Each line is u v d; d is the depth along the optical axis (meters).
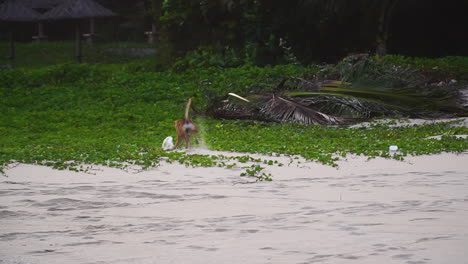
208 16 39.28
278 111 23.66
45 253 6.64
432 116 23.70
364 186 11.20
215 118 25.03
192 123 16.88
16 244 7.14
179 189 11.27
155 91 30.72
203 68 35.59
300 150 16.11
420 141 17.41
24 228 8.11
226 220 8.38
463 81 29.97
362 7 36.03
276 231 7.44
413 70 29.34
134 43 65.19
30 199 10.37
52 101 29.20
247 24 38.69
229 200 10.08
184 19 40.00
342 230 7.32
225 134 20.62
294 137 19.23
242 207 9.42
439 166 13.47
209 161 14.36
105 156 15.21
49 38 72.38
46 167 14.15
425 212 8.42
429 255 5.87
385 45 37.28
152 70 42.03
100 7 57.62
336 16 37.31
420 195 10.03
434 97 25.30
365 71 26.86
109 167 14.07
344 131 20.92
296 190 10.98
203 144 17.95
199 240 7.07
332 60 39.78
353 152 16.00
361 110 23.62
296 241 6.80
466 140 17.38
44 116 26.03
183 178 12.55
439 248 6.13
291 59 37.53
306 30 39.00
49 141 19.33
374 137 19.45
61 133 21.91
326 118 23.12
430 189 10.62
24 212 9.31
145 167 13.77
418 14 41.38
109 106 28.16
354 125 22.73
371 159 14.77
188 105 16.97
